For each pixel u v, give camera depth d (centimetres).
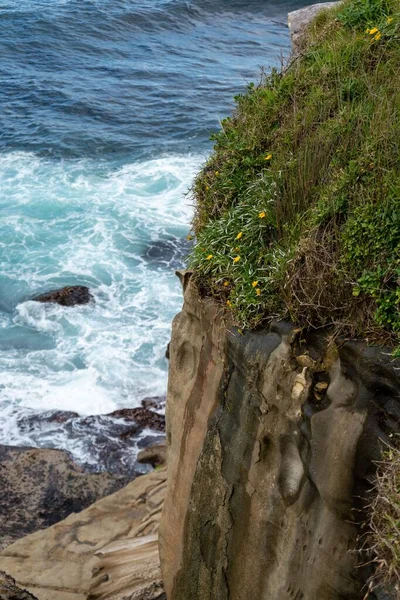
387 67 709
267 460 559
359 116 626
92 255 1856
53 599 912
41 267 1808
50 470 1260
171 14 3853
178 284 1755
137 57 3431
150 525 1041
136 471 1279
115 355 1541
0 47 3400
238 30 3816
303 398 518
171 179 2259
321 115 671
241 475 588
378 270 499
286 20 3934
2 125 2633
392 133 573
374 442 472
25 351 1553
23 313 1656
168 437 713
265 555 566
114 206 2078
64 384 1469
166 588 735
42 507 1198
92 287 1742
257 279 575
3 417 1384
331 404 502
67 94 2919
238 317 581
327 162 615
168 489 718
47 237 1925
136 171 2320
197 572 669
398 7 780
